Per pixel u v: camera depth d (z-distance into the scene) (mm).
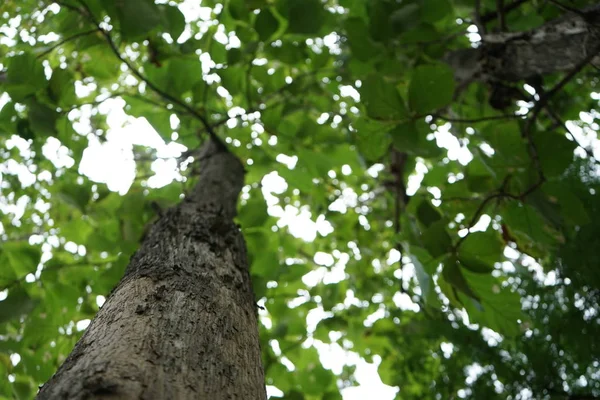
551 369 2537
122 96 2938
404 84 2434
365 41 2275
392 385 3309
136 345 846
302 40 2877
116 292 1140
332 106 3484
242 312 1200
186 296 1104
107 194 2809
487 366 2807
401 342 3346
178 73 2516
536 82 2035
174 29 2148
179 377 799
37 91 2082
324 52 2887
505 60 2016
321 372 3342
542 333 2637
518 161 1808
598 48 1648
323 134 3104
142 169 3488
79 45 2301
